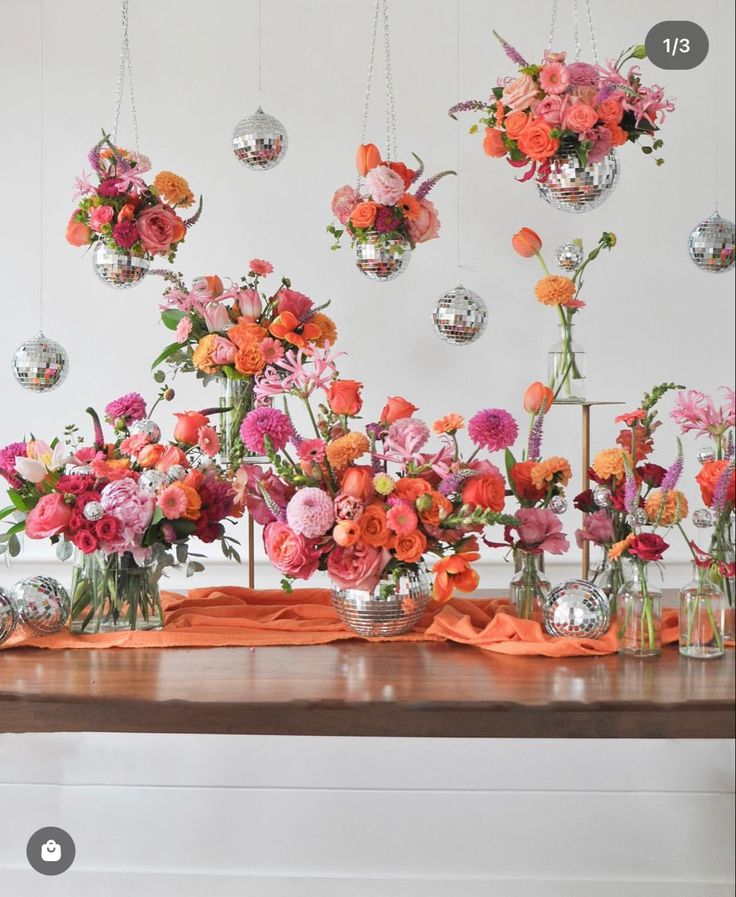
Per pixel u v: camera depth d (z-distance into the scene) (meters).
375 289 3.22
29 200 3.23
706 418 2.17
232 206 3.22
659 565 2.03
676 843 2.67
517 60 2.26
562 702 1.69
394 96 3.19
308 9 3.19
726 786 2.67
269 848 2.71
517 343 3.22
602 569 2.18
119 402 2.30
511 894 2.68
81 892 2.71
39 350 2.62
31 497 2.10
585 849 2.68
